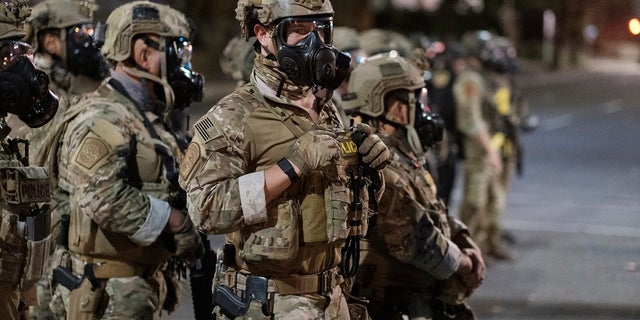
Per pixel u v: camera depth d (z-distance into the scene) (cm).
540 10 5684
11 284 452
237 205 420
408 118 574
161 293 554
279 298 444
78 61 602
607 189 1697
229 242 455
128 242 535
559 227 1353
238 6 448
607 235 1299
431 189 578
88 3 614
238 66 679
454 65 1113
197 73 578
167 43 562
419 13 5000
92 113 535
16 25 448
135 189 525
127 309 534
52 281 552
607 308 932
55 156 552
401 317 572
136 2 570
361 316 486
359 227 458
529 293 984
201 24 3609
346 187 448
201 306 558
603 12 6656
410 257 547
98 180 519
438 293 582
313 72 425
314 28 436
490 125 1138
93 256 535
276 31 434
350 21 3984
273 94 444
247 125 437
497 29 5131
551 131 2664
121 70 561
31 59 453
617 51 6844
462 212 1118
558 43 5634
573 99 3825
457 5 5069
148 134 545
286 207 434
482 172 1102
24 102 445
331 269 458
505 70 1147
